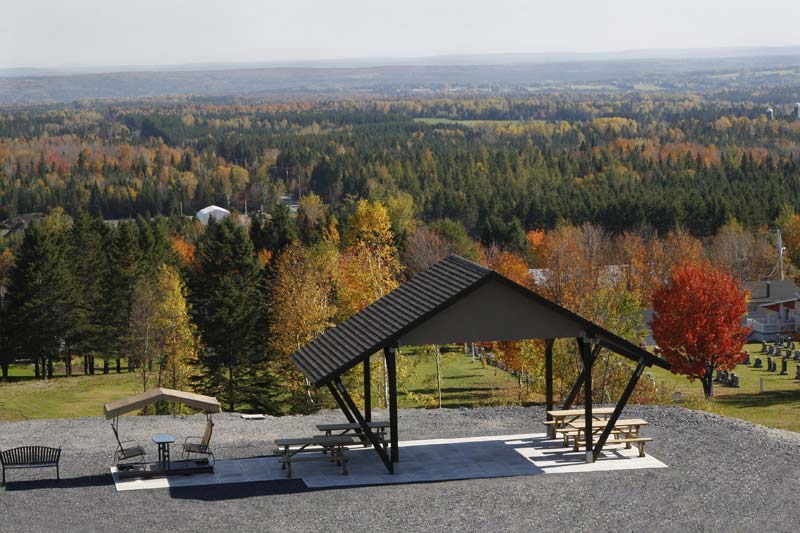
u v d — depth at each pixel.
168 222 140.12
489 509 17.92
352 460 21.38
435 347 49.66
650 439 21.31
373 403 46.25
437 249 88.75
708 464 20.84
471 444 22.67
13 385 58.75
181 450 22.66
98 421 26.83
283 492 19.02
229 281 53.50
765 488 19.11
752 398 54.41
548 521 17.25
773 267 107.06
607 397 41.50
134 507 18.02
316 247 78.06
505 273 71.38
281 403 52.22
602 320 46.31
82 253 74.25
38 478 20.06
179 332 51.03
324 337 21.97
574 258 74.50
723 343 54.19
